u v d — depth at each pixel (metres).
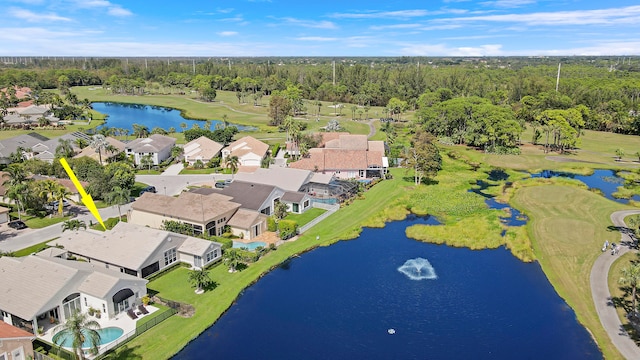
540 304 60.00
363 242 79.75
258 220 80.69
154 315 55.19
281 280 66.00
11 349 44.28
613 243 77.38
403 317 57.12
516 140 166.75
